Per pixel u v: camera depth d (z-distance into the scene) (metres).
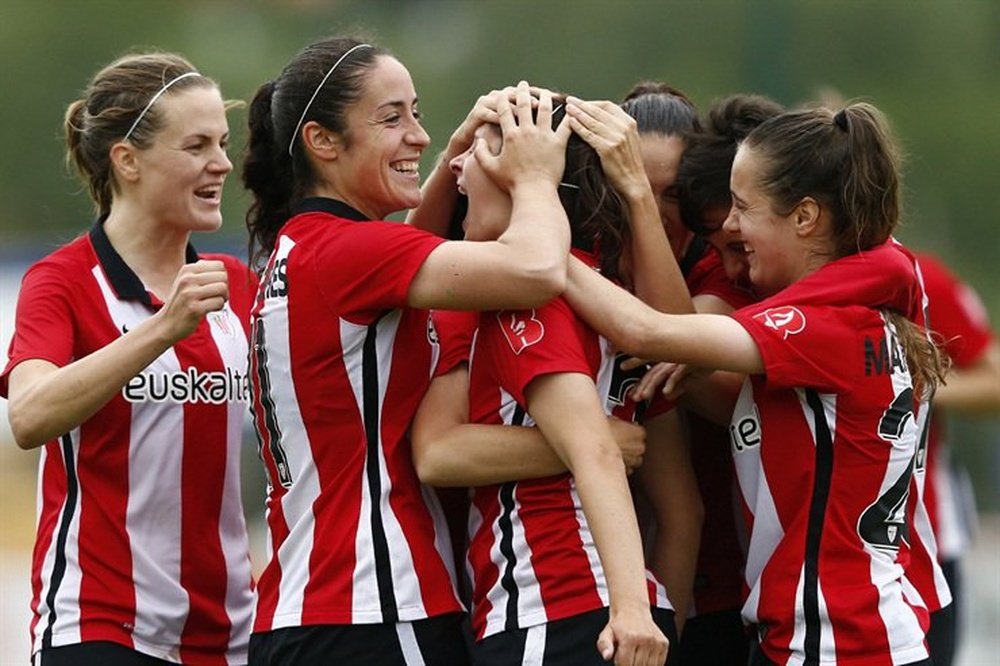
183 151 16.05
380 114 14.52
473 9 86.50
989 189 76.81
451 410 14.27
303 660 13.98
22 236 81.12
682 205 15.25
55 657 15.58
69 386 14.81
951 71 79.31
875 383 14.23
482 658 13.85
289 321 14.26
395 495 14.14
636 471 15.23
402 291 13.80
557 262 13.58
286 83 14.77
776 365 13.93
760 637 14.52
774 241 14.54
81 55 87.62
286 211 15.46
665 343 13.81
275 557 14.48
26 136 84.69
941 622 17.56
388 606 13.88
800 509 14.25
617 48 81.19
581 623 13.57
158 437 15.90
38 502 16.30
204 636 16.17
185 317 14.70
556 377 13.59
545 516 13.85
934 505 20.00
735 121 15.30
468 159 14.45
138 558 15.83
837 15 78.75
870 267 14.44
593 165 14.38
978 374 21.44
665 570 15.05
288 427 14.36
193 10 92.81
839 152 14.35
